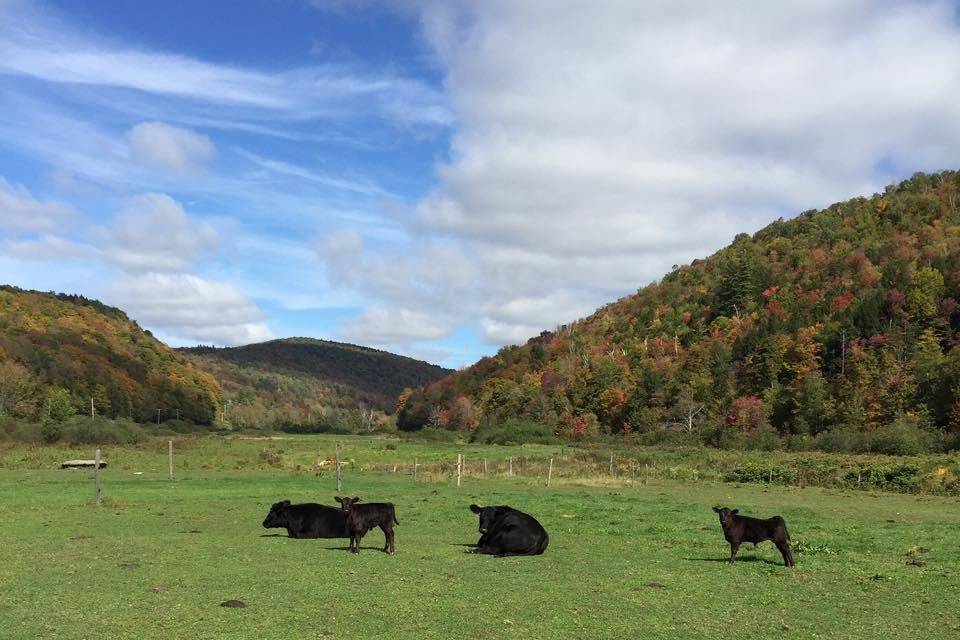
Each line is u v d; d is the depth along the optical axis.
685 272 198.88
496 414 146.50
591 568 16.75
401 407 198.38
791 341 117.38
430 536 21.98
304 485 39.53
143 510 27.02
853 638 11.11
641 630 11.28
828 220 190.12
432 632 10.82
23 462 52.75
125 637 10.16
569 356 160.50
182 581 14.07
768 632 11.36
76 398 124.94
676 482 51.03
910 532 24.64
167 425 142.00
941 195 178.00
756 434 93.06
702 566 17.38
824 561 18.39
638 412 120.38
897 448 74.56
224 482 39.97
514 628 11.19
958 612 12.91
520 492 38.59
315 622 11.22
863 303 118.00
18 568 15.24
